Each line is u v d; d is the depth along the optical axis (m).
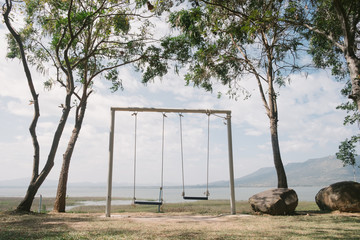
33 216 11.21
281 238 6.71
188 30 15.63
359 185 12.91
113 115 12.56
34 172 13.18
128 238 6.68
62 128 13.71
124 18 16.11
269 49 14.95
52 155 13.38
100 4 15.91
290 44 14.19
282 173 15.79
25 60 13.64
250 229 8.20
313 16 11.48
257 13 8.73
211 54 16.28
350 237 6.77
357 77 9.59
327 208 13.26
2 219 10.18
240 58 17.50
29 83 13.53
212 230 8.00
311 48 16.44
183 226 8.84
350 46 10.06
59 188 14.68
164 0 10.59
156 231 7.79
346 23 9.92
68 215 12.22
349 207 12.39
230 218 11.23
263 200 12.56
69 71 14.38
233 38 18.02
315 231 7.76
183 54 16.86
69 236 6.86
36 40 16.11
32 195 12.90
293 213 12.51
